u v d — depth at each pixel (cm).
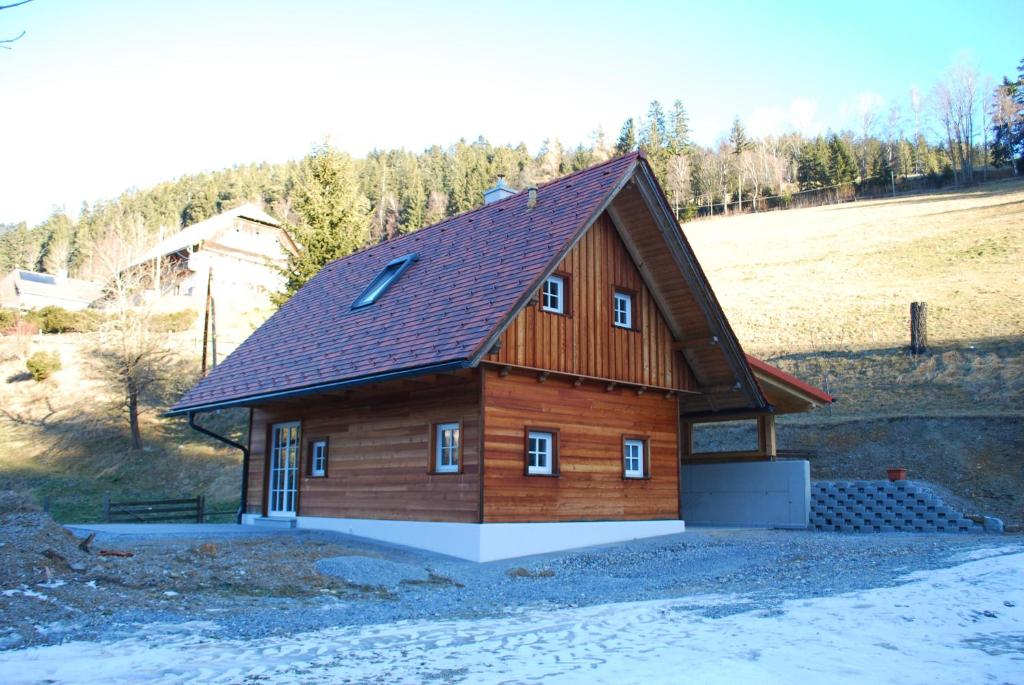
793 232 5991
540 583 1038
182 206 10419
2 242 10394
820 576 971
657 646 605
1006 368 2542
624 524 1495
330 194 3167
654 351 1614
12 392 4056
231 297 5744
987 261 3959
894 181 8000
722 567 1112
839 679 493
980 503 1856
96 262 6328
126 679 528
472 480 1280
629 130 10431
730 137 11256
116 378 3322
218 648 627
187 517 2342
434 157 11544
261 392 1577
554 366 1379
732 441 2589
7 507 1076
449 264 1559
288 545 1268
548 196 1543
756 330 3572
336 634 688
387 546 1364
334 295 1905
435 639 657
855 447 2294
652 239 1538
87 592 821
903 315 3344
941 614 693
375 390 1477
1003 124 7862
